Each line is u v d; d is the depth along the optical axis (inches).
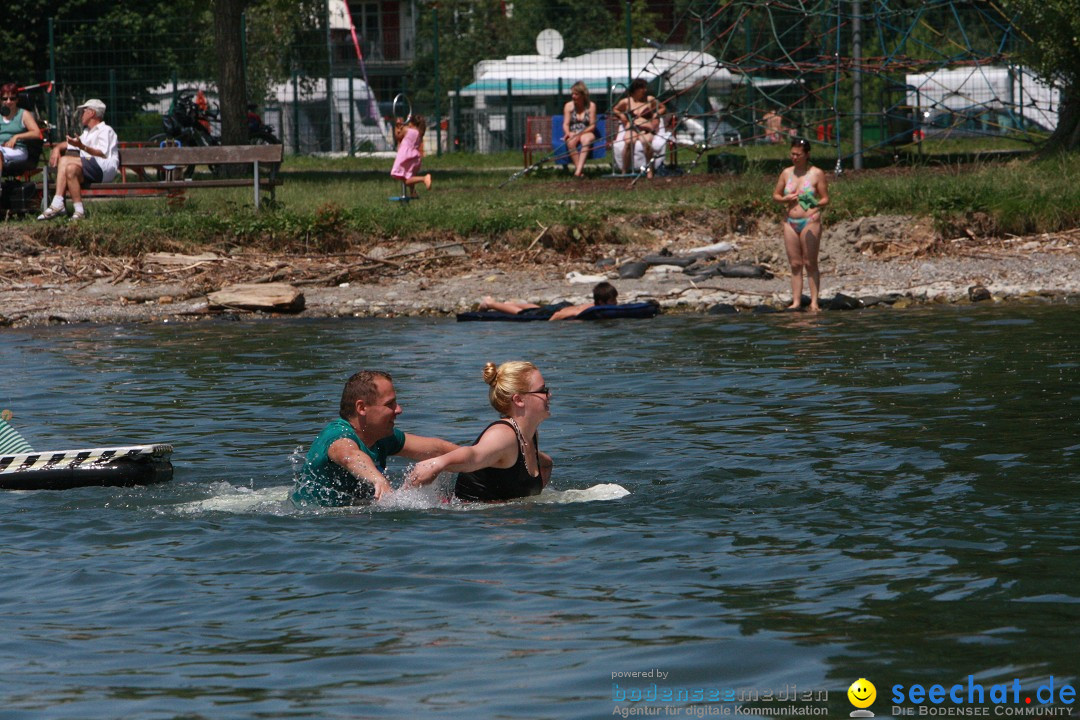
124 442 928.9
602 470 831.7
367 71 5418.3
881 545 645.3
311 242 2022.6
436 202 2247.8
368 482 745.0
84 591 597.0
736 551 642.2
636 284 1835.6
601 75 4010.8
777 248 1964.8
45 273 1862.7
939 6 2856.8
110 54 3782.0
